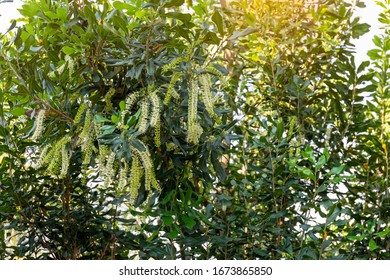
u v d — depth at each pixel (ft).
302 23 12.17
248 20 11.47
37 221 10.18
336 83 11.43
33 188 10.34
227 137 8.96
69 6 8.95
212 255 9.93
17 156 9.76
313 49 11.82
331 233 9.75
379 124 11.10
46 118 8.39
